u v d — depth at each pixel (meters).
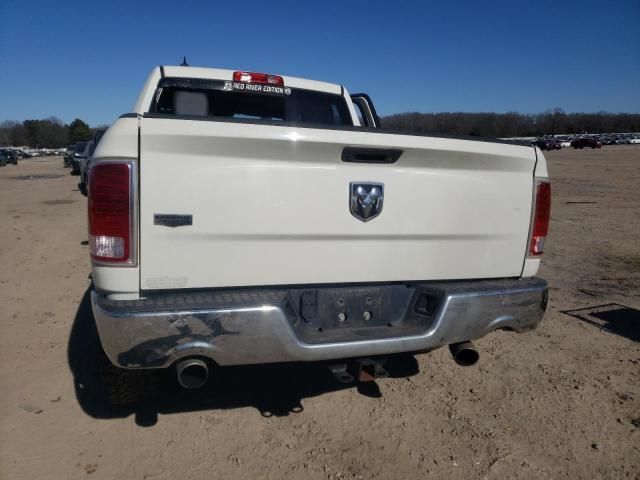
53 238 8.62
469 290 2.74
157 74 3.98
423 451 2.75
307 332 2.59
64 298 5.21
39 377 3.49
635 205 14.09
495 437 2.89
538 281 3.00
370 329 2.69
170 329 2.24
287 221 2.48
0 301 5.09
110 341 2.22
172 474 2.53
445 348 4.15
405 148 2.60
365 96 4.97
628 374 3.68
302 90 4.48
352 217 2.60
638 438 2.90
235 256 2.43
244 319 2.32
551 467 2.64
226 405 3.19
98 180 2.23
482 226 2.89
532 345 4.20
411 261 2.78
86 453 2.67
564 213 12.53
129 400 3.01
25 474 2.49
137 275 2.31
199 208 2.33
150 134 2.23
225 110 4.54
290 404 3.22
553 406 3.23
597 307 5.16
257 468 2.59
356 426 2.98
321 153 2.47
